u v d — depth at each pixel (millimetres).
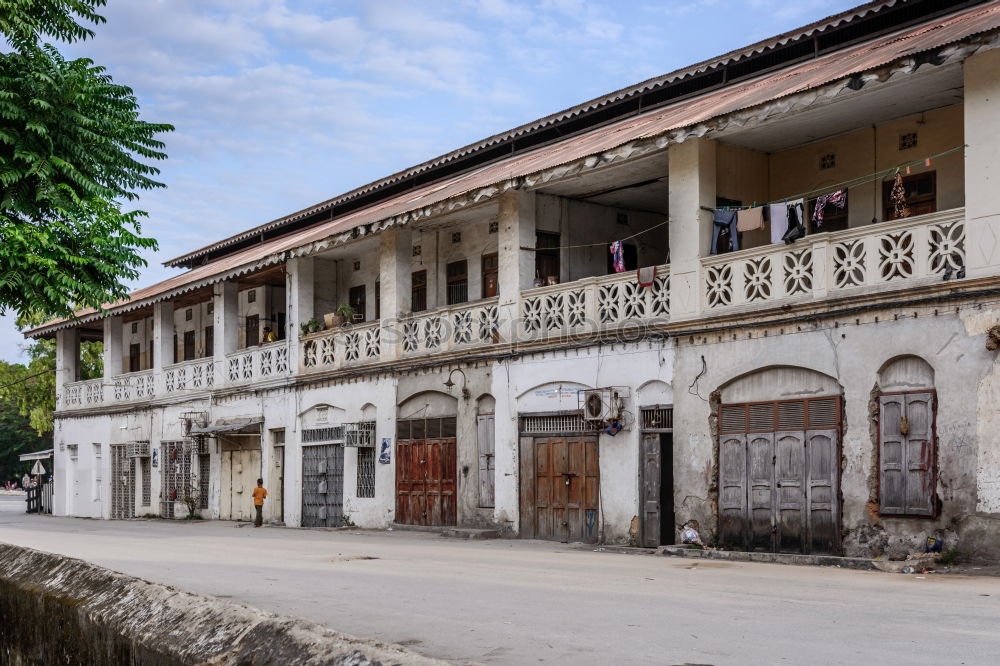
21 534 21703
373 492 22844
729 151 16844
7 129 12391
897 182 14648
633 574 12070
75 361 37500
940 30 14391
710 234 16406
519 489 19078
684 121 15578
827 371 14312
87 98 12953
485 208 21469
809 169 16891
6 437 77688
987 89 12812
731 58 19484
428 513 21281
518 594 9758
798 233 14812
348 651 4641
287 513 25344
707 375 15930
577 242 20469
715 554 14969
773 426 15062
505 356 19453
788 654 6438
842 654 6461
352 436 23000
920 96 14617
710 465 15805
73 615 7113
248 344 30109
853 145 16328
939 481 12961
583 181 19047
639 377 17016
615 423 17250
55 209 12367
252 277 28156
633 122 20266
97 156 13156
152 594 6602
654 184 19344
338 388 24016
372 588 10320
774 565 13680
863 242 14070
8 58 12539
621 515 17156
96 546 17094
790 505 14727
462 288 23125
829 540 14180
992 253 12578
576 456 18172
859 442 13898
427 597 9516
